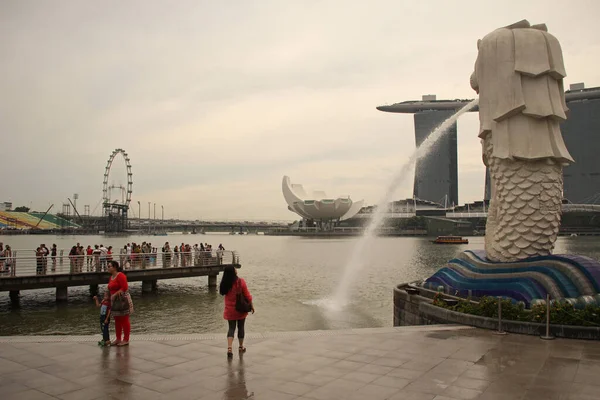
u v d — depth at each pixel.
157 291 26.52
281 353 8.24
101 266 24.23
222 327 17.39
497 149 13.26
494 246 13.56
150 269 25.45
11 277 21.00
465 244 94.81
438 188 182.38
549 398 6.15
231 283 8.16
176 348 8.59
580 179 142.88
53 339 9.28
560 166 13.24
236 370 7.32
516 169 13.12
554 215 13.04
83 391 6.45
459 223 140.12
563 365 7.52
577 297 10.84
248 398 6.18
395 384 6.68
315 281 32.03
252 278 33.97
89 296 24.36
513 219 13.17
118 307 8.73
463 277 13.74
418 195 184.50
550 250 13.17
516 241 13.15
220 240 145.62
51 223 156.38
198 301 23.28
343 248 82.94
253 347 8.62
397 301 14.48
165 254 27.20
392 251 69.12
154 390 6.48
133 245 29.22
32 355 8.15
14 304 22.06
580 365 7.51
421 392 6.37
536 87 12.82
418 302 12.75
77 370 7.34
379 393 6.34
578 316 9.39
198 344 8.88
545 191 12.99
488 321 10.10
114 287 8.80
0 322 18.38
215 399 6.15
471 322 10.41
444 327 10.28
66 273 22.61
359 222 173.50
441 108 182.00
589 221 127.19
